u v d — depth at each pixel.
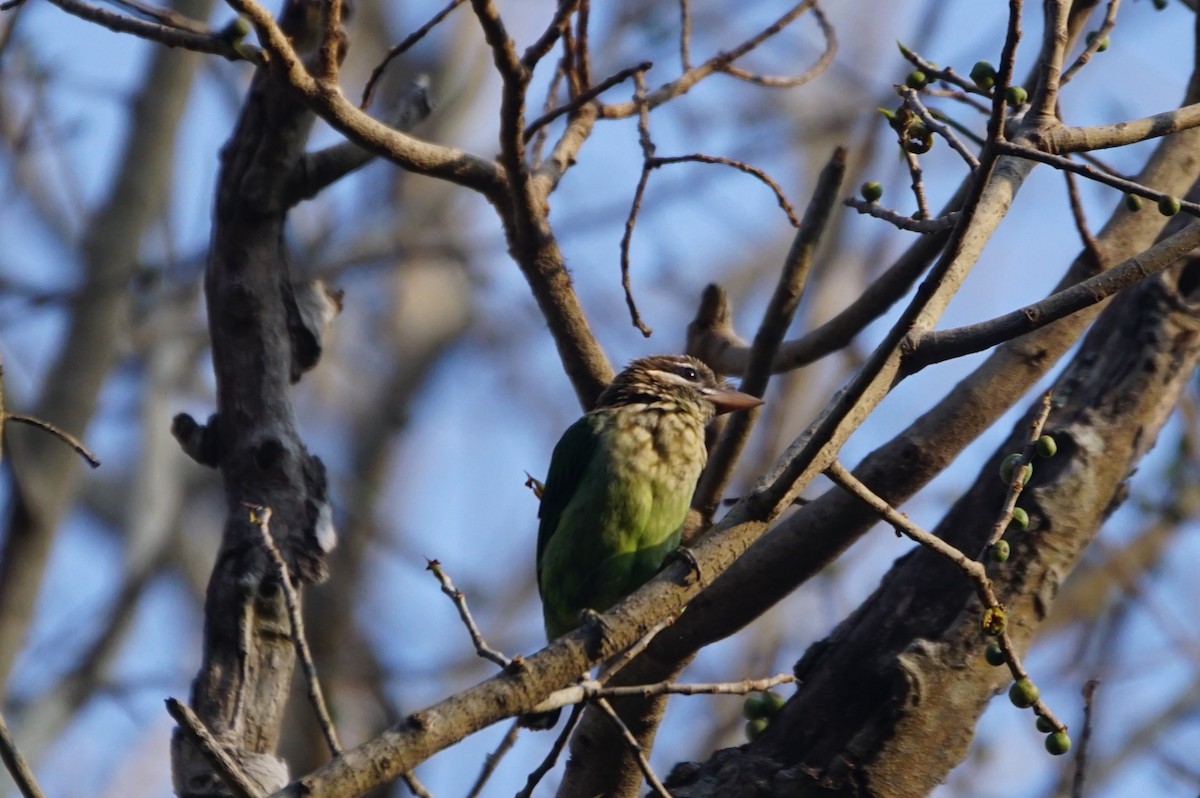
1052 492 10.00
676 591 7.82
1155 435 10.34
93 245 16.88
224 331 10.45
